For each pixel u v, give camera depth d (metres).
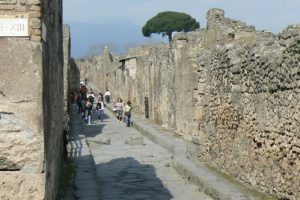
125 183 15.30
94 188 12.32
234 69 13.36
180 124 24.84
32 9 7.12
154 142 25.38
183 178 15.74
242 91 12.90
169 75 27.66
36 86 7.11
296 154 9.95
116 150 22.77
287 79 10.23
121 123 35.28
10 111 7.07
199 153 17.25
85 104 35.97
